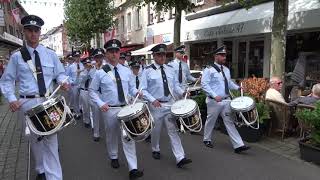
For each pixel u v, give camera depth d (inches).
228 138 335.9
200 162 266.5
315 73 490.0
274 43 362.9
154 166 259.8
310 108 284.8
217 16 675.4
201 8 748.0
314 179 228.4
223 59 294.5
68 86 201.0
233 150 295.6
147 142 326.6
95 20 1167.6
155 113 260.2
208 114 300.4
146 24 1074.1
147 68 259.8
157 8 559.5
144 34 1100.5
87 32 1194.0
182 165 258.4
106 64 243.6
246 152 288.5
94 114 336.2
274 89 326.3
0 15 968.9
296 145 302.4
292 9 471.5
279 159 269.1
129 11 1267.2
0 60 1047.6
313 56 503.2
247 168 251.0
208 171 246.8
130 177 232.7
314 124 255.0
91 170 254.8
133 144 235.8
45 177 209.6
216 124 366.9
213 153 288.5
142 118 218.4
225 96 292.7
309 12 443.5
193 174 241.8
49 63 200.2
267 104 324.5
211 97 294.4
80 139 348.5
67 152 302.4
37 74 195.6
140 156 284.8
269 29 505.0
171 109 246.8
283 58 362.9
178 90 270.7
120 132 247.6
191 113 240.7
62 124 183.0
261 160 267.9
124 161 272.4
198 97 378.3
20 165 259.9
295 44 539.5
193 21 764.0
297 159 267.9
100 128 371.9
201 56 796.0
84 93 398.6
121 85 241.9
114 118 242.8
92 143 331.9
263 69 607.8
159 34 965.8
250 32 545.6
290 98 414.9
